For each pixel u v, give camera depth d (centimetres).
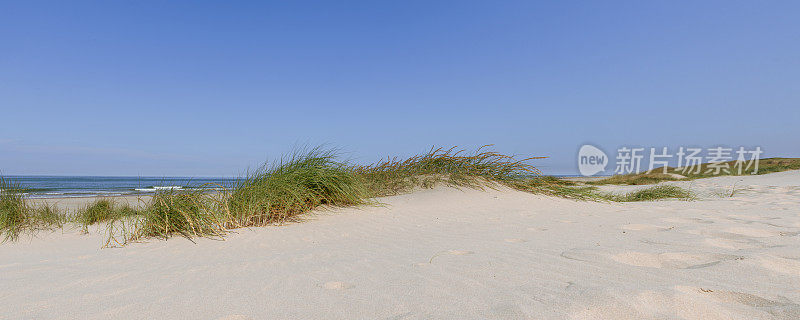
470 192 675
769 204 586
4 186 475
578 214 491
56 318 170
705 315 140
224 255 307
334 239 367
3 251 341
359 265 249
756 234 317
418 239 346
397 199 638
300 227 435
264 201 472
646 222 401
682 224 382
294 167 564
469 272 217
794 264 202
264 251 318
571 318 140
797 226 352
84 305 185
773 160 2366
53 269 267
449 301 169
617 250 253
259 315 164
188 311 172
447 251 282
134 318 166
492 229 388
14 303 192
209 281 222
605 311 145
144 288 212
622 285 178
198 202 427
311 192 548
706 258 228
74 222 504
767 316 137
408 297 178
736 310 144
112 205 612
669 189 895
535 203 609
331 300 179
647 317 138
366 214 512
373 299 178
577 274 203
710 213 469
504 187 735
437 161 778
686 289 166
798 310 137
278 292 195
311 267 248
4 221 422
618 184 1555
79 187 2336
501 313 150
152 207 417
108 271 259
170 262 286
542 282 191
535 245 289
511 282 194
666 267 219
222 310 172
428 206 575
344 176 595
